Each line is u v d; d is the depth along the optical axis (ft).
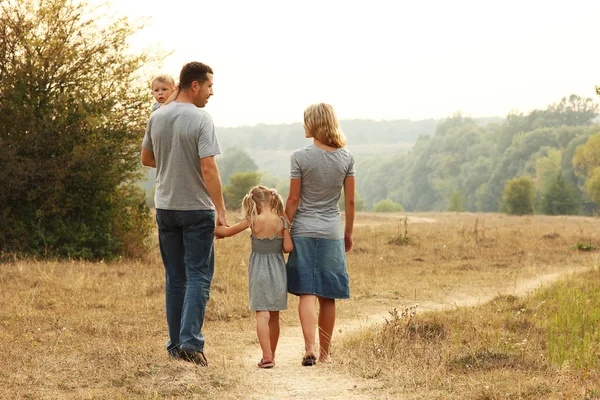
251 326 41.78
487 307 47.11
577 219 256.52
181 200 26.09
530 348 31.01
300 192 27.94
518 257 95.91
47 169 78.13
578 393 22.99
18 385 23.27
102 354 27.91
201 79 26.66
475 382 24.63
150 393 22.56
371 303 53.67
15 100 77.92
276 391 23.72
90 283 55.57
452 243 116.47
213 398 22.52
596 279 63.98
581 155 518.37
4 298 47.83
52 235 79.41
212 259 27.14
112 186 81.82
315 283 27.61
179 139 25.80
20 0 79.25
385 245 113.91
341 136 27.78
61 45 79.41
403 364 27.50
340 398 22.88
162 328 39.37
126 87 83.61
